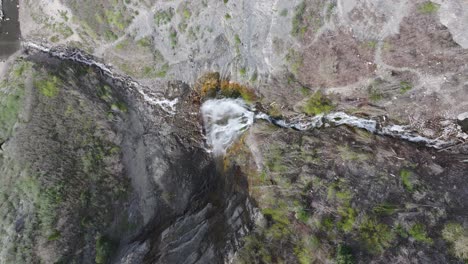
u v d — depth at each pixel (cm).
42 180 1772
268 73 1927
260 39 1870
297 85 1914
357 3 1698
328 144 1884
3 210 1747
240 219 1767
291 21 1784
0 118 1942
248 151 1944
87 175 1858
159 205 1945
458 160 1867
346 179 1767
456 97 1823
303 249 1603
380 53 1770
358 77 1845
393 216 1645
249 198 1817
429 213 1655
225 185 1958
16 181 1788
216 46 1959
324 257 1562
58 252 1678
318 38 1789
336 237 1602
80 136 1920
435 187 1761
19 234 1686
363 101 1908
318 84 1897
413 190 1738
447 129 1903
